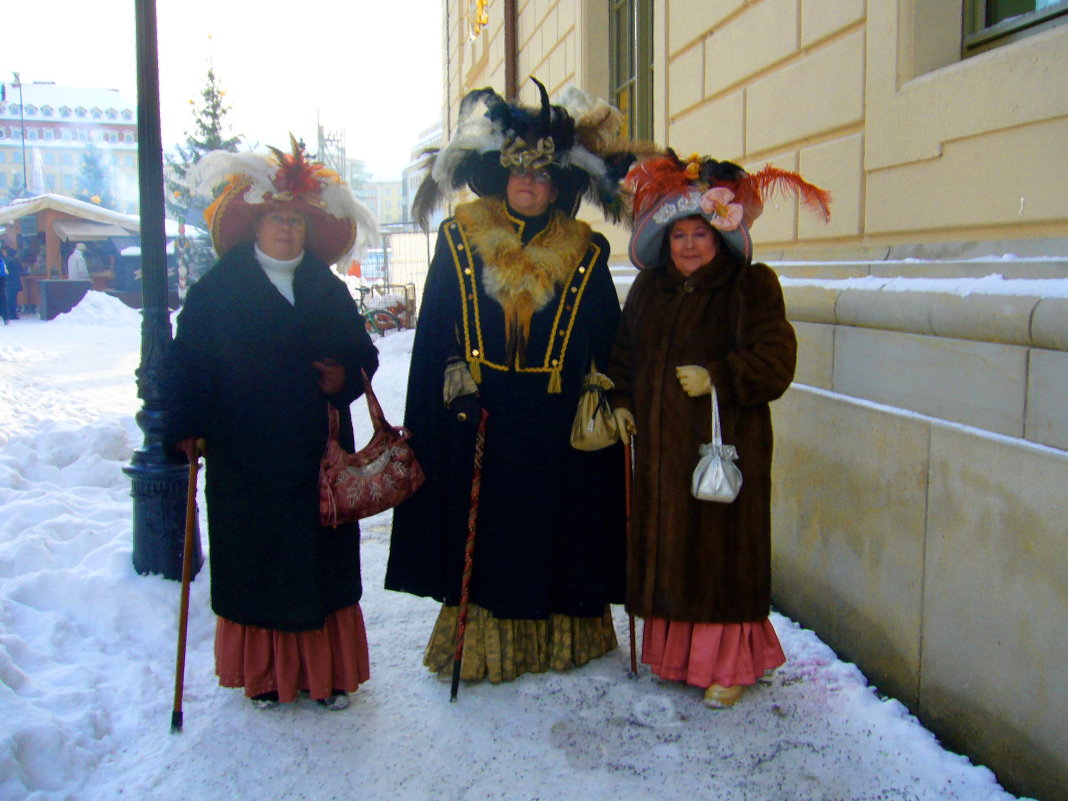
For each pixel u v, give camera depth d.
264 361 2.86
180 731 2.90
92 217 25.67
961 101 2.85
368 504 2.89
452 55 14.52
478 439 3.13
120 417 7.63
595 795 2.58
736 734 2.87
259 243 2.98
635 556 3.09
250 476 2.86
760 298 2.92
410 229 22.08
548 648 3.33
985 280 2.64
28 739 2.62
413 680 3.28
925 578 2.85
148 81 4.00
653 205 3.00
